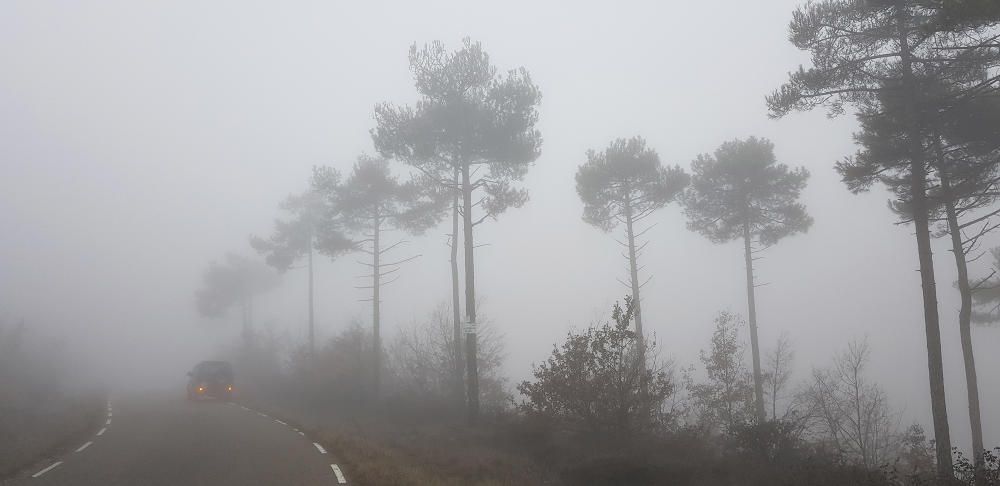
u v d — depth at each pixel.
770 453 14.34
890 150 16.19
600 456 13.36
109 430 20.66
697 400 22.33
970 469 11.14
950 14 12.58
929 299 15.57
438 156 23.22
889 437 22.17
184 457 14.91
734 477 12.66
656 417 16.50
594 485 12.26
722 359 21.81
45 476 12.75
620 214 27.52
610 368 15.56
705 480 12.40
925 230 15.84
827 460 13.38
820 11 16.16
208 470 13.19
